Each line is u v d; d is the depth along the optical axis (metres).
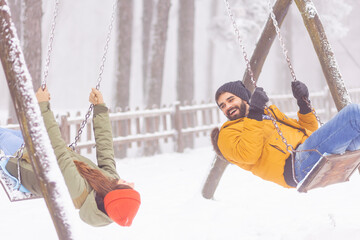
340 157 3.77
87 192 3.35
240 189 7.78
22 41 12.01
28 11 12.01
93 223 3.37
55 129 3.44
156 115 12.95
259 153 4.12
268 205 6.55
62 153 3.37
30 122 3.13
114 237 5.45
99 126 3.96
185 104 13.73
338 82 5.13
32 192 3.76
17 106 3.14
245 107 4.33
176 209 6.55
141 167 10.84
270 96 15.80
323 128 3.84
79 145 11.27
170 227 5.76
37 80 12.16
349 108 3.70
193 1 18.91
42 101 3.54
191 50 18.84
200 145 20.22
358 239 4.61
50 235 5.76
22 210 6.93
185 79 18.83
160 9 16.95
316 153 3.88
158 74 16.94
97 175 3.37
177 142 13.04
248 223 5.65
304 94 4.47
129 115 12.47
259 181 8.27
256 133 4.02
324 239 4.71
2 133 4.34
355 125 3.65
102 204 3.32
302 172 4.02
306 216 5.79
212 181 6.71
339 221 5.43
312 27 5.20
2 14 3.14
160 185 8.69
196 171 10.07
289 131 4.22
